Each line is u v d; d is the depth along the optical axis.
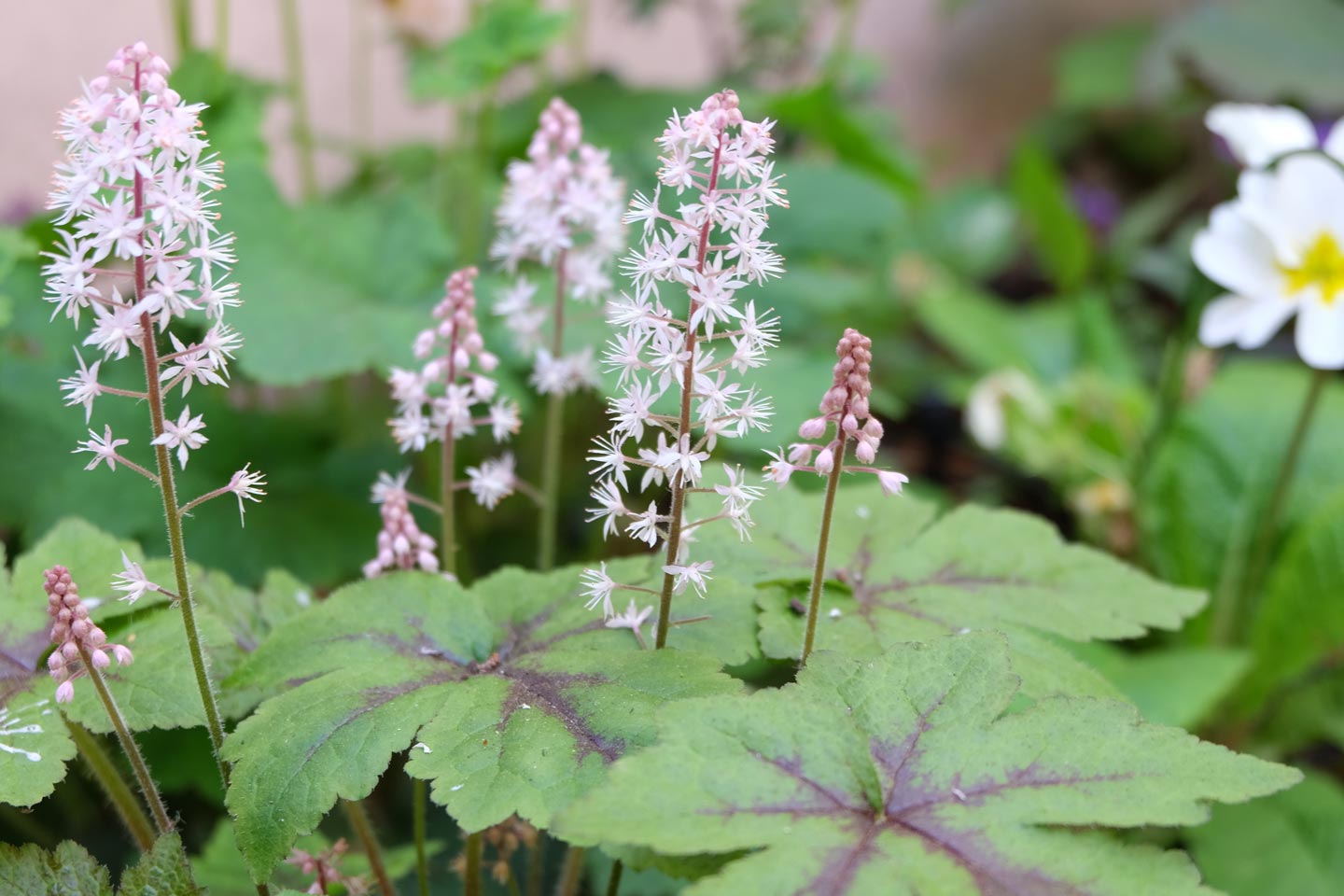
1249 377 0.64
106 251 0.30
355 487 0.52
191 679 0.34
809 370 0.53
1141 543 0.61
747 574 0.37
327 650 0.34
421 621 0.35
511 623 0.36
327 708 0.33
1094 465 0.64
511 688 0.33
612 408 0.32
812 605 0.33
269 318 0.47
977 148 1.26
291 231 0.51
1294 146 0.48
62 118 0.30
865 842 0.30
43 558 0.36
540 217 0.38
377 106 0.88
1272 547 0.58
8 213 0.65
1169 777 0.30
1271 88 0.78
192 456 0.50
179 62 0.62
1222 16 0.81
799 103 0.71
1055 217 0.84
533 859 0.37
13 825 0.44
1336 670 0.53
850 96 0.92
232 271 0.48
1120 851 0.30
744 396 0.48
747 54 0.87
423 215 0.53
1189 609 0.37
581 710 0.32
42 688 0.34
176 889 0.32
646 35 0.99
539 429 0.60
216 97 0.61
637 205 0.32
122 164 0.30
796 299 0.63
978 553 0.38
